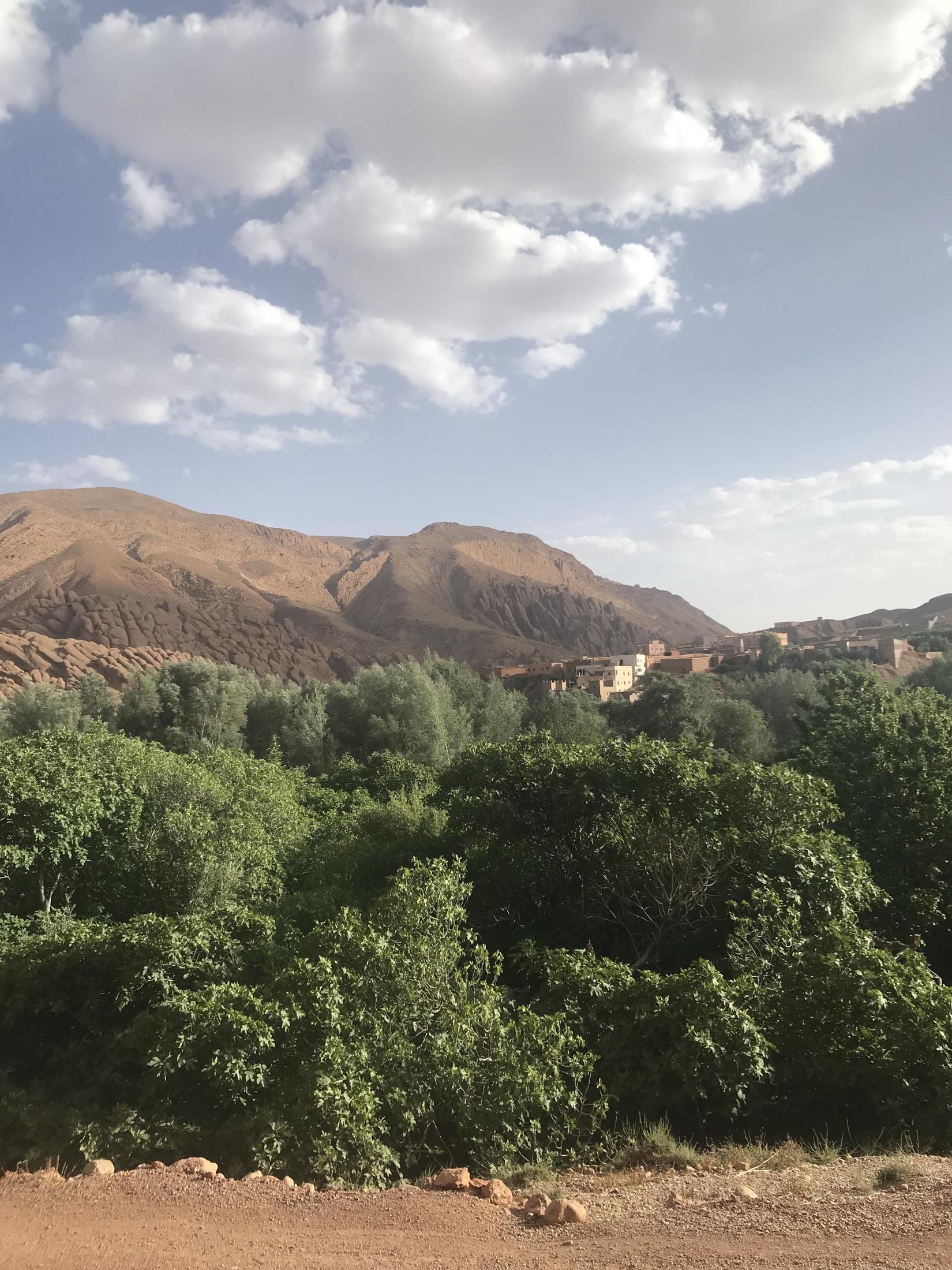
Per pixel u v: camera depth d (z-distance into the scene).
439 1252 4.41
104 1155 6.39
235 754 23.73
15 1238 4.69
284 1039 7.23
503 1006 8.41
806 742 20.70
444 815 19.12
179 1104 7.02
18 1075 8.48
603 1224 4.78
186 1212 5.07
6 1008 8.84
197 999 7.63
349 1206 5.15
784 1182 5.46
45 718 60.22
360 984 7.94
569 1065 7.03
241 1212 5.06
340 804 26.91
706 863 11.53
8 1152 6.49
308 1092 6.35
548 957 9.35
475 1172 6.30
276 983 7.96
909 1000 7.33
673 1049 7.25
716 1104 7.03
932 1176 5.23
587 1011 8.01
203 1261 4.33
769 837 11.45
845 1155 6.36
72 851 13.38
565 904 13.09
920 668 84.94
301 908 14.41
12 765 13.45
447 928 9.19
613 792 12.52
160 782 16.56
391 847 17.88
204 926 9.70
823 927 9.39
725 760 14.65
